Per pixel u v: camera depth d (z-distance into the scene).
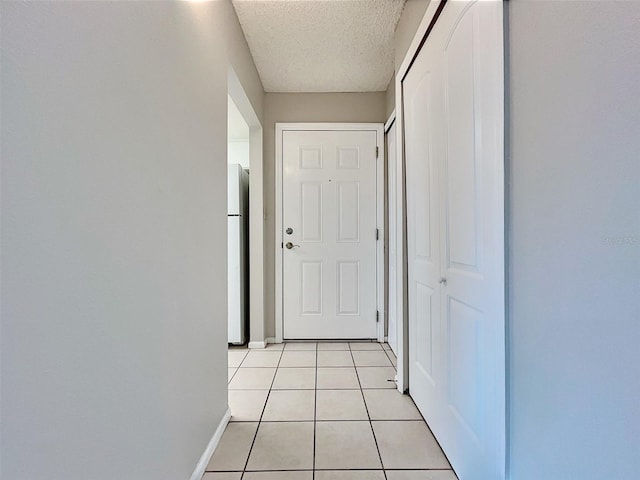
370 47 2.47
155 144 1.00
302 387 2.20
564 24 0.77
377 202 3.22
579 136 0.73
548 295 0.84
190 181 1.27
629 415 0.62
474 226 1.20
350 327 3.23
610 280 0.66
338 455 1.50
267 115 3.21
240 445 1.58
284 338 3.22
